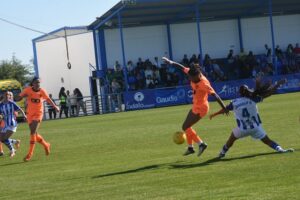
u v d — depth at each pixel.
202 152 14.73
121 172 13.22
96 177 12.84
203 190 10.40
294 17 58.06
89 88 54.75
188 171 12.54
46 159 17.30
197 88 14.34
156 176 12.28
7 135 18.97
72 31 56.00
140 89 48.53
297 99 36.47
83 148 19.44
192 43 55.38
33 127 17.50
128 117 34.78
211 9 51.88
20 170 15.29
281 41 57.78
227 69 53.69
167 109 39.81
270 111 27.97
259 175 11.31
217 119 26.12
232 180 11.07
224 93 47.16
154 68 49.81
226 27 56.31
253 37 56.91
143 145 18.69
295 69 54.44
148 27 54.16
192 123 14.52
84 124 32.31
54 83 59.38
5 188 12.52
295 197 9.29
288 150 14.00
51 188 12.00
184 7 49.78
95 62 53.12
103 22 49.06
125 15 49.41
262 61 53.78
